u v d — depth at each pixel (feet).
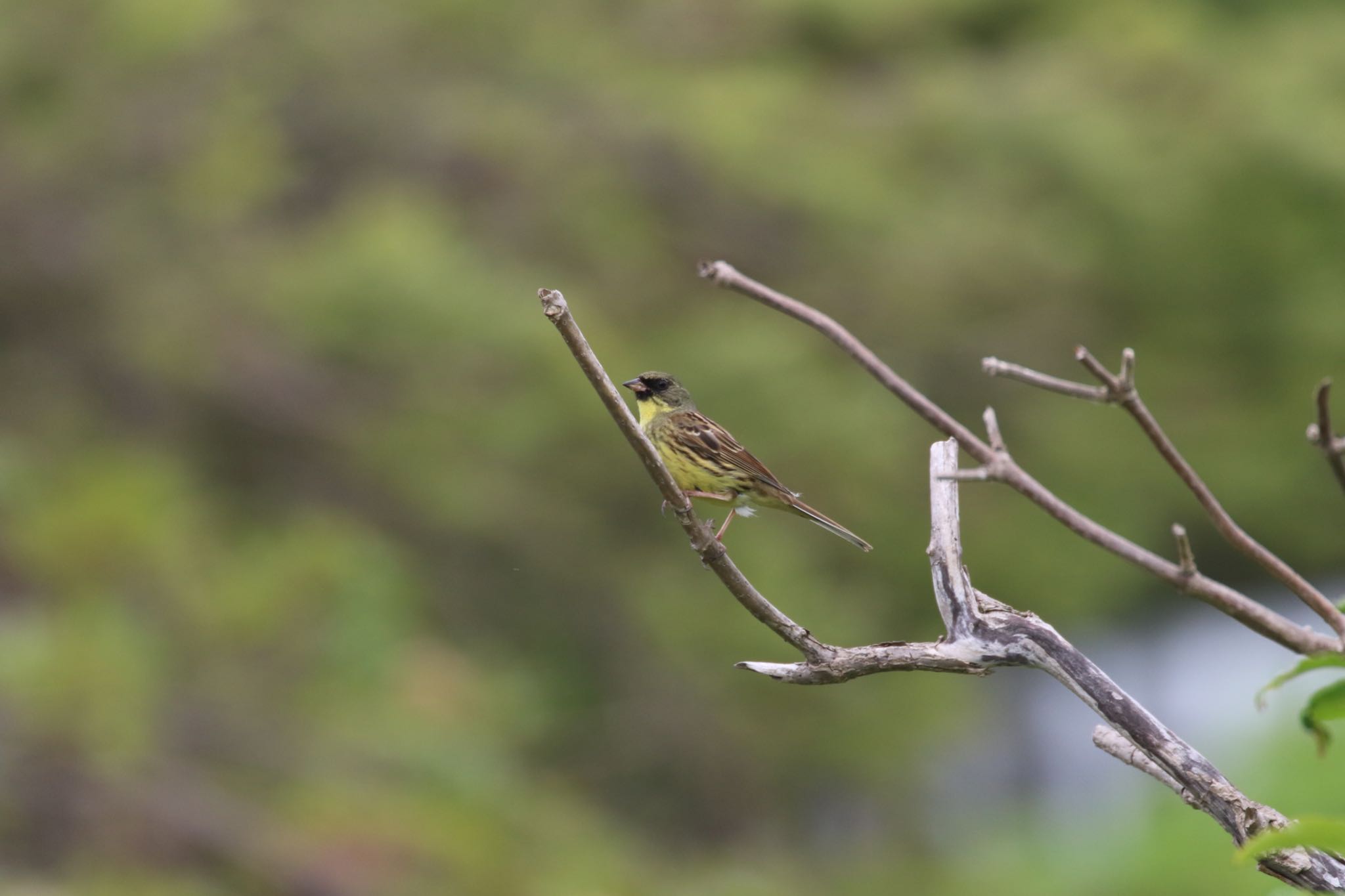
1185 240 67.62
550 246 56.59
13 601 38.73
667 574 51.67
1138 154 65.72
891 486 55.11
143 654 37.58
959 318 61.16
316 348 49.34
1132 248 66.95
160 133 52.26
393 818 41.11
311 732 42.19
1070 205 65.16
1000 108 64.44
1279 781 46.62
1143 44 69.97
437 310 47.83
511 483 50.44
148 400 52.11
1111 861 53.98
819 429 52.16
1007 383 62.54
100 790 37.37
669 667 52.21
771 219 60.29
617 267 56.65
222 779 40.47
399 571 48.39
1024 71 66.85
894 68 68.90
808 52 70.03
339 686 43.42
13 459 43.57
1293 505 75.41
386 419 49.19
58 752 36.22
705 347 53.01
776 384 52.24
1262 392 73.46
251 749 41.29
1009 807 66.49
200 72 53.78
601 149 59.26
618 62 62.95
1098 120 64.64
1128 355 11.52
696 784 53.06
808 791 57.26
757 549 50.52
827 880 52.95
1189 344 71.41
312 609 43.27
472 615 52.03
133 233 51.67
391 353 48.39
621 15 66.44
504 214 57.11
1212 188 68.13
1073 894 52.85
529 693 48.55
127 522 38.22
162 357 49.88
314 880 39.09
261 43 56.03
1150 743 13.91
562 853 44.27
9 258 51.39
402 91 58.59
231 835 39.22
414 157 58.13
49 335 52.16
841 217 59.47
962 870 54.29
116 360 51.75
